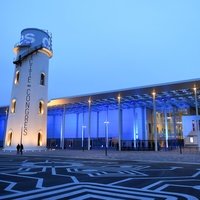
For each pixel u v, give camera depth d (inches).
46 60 1605.6
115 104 1718.8
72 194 271.4
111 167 594.6
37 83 1505.9
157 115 1972.2
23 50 1547.7
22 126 1395.2
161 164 701.3
